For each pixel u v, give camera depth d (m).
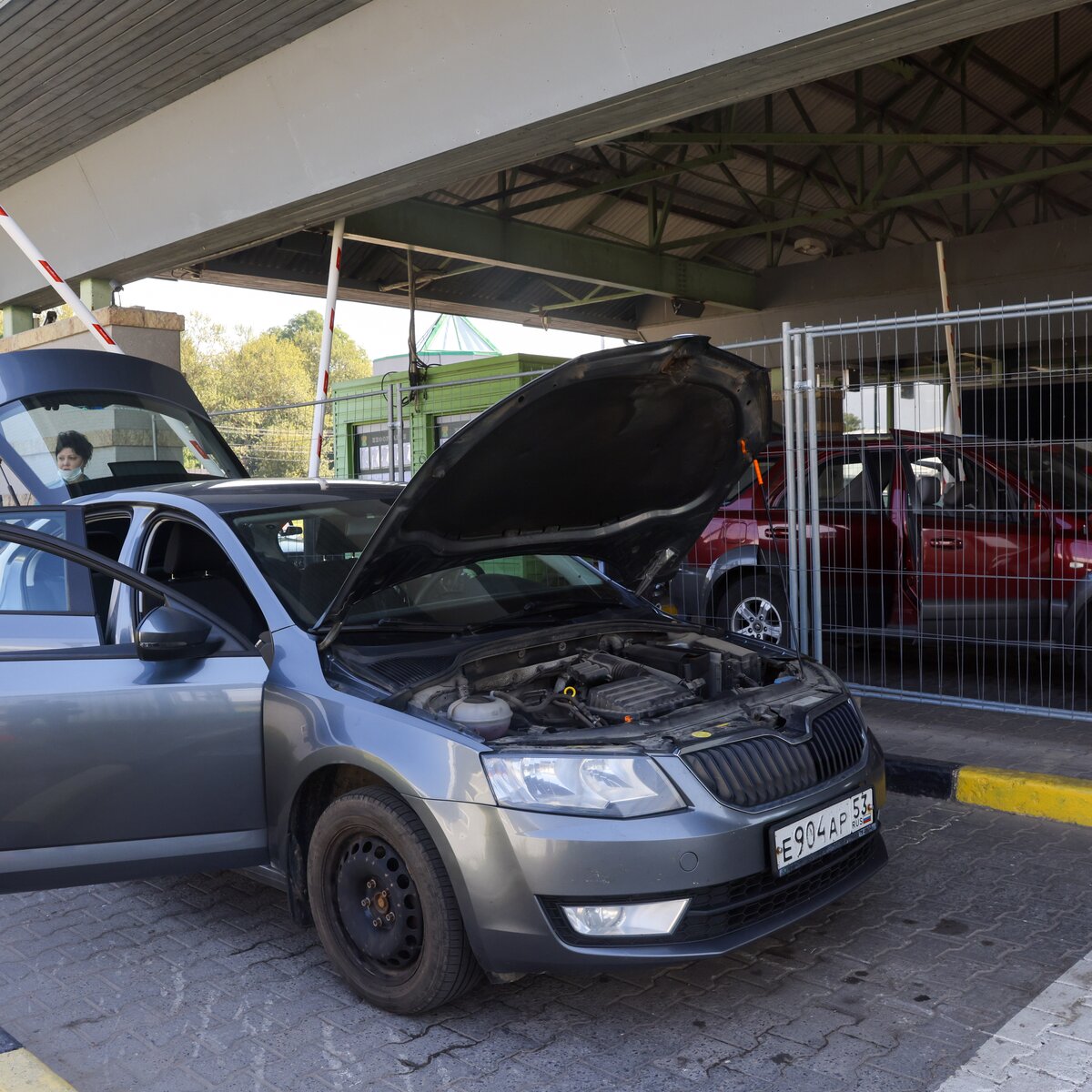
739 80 7.48
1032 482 7.13
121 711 3.77
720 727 3.45
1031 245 16.34
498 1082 3.04
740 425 4.39
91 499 4.85
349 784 3.75
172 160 11.48
